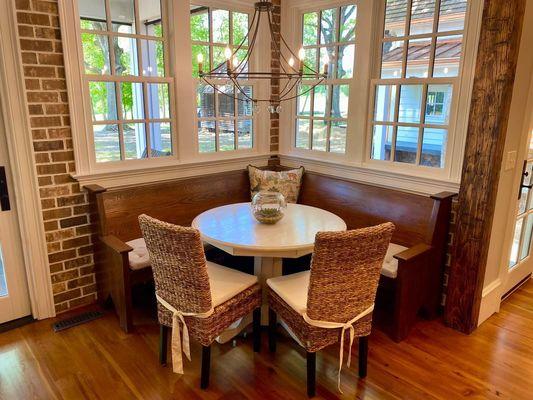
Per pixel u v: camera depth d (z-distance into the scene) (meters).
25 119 2.40
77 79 2.57
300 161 3.76
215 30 3.32
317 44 3.50
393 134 3.09
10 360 2.27
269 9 2.17
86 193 2.75
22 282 2.65
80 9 2.56
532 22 2.29
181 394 2.03
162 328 2.19
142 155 3.04
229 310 2.09
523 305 2.95
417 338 2.53
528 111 2.54
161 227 1.82
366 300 1.98
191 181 3.25
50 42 2.42
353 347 2.43
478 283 2.50
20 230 2.56
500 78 2.22
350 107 3.30
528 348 2.43
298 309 1.97
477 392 2.06
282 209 2.44
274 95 3.81
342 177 3.44
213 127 3.48
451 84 2.67
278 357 2.32
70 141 2.62
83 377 2.14
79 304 2.85
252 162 3.77
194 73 3.22
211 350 2.38
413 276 2.44
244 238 2.21
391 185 3.09
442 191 2.77
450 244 2.73
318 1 3.36
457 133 2.67
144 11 2.87
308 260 3.37
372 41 3.06
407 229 2.82
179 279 1.93
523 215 3.04
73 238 2.74
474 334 2.58
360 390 2.06
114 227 2.79
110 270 2.61
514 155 2.54
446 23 2.65
